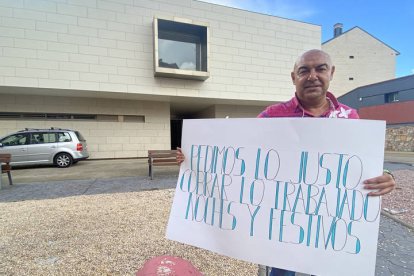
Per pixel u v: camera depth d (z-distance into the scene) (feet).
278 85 50.52
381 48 115.55
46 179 26.12
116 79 40.91
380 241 11.03
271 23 49.62
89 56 39.42
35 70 36.94
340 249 5.01
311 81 5.38
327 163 5.23
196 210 6.09
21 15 36.19
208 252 10.01
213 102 52.42
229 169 5.92
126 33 41.19
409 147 71.72
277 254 5.32
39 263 9.19
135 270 8.75
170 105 55.77
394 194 18.93
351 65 114.73
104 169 33.17
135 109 48.11
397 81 77.71
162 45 43.42
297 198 5.35
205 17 45.37
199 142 6.30
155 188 21.24
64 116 44.39
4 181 25.27
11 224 12.94
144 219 13.60
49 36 37.47
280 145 5.57
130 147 47.85
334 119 5.22
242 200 5.72
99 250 10.14
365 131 5.05
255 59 48.88
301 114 5.79
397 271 8.68
